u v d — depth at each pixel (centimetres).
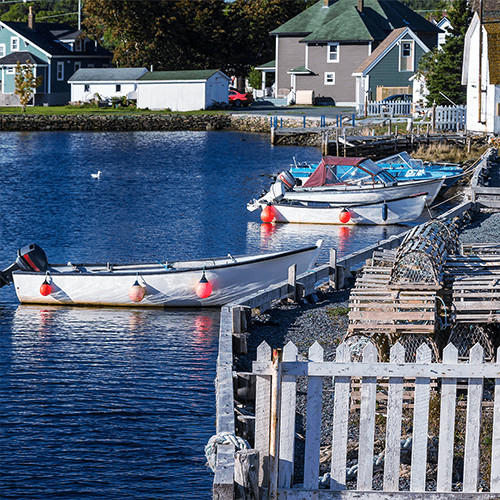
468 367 794
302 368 801
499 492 804
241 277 2381
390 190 4006
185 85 10306
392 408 805
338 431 806
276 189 4184
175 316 2283
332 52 9694
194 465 1263
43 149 7681
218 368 1196
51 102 11225
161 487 1191
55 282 2419
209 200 4712
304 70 9819
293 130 7388
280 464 811
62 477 1223
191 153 7244
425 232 1443
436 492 802
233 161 6569
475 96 6294
